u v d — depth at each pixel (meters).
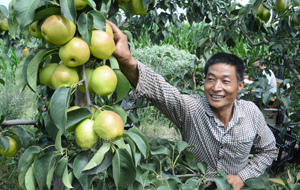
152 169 1.40
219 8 2.54
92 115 0.81
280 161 3.17
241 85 1.58
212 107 1.51
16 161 2.81
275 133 3.63
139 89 1.35
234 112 1.50
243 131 1.51
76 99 0.96
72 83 0.79
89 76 0.85
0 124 1.38
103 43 0.80
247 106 1.58
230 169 1.63
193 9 2.51
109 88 0.80
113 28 1.06
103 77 0.79
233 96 1.41
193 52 7.20
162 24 2.47
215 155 1.58
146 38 6.77
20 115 3.57
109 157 0.81
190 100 1.52
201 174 1.54
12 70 5.57
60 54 0.76
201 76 2.67
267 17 1.86
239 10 1.89
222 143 1.51
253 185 1.39
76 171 0.78
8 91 3.62
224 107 1.46
